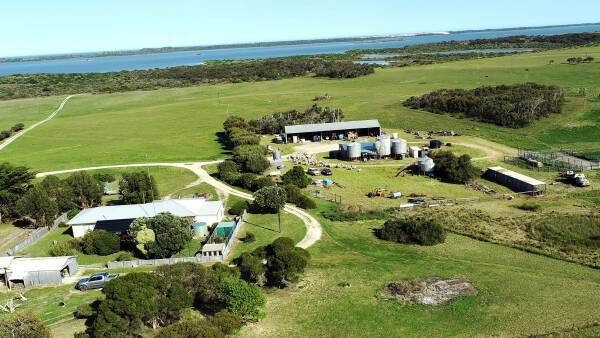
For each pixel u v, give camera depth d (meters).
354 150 115.69
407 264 64.62
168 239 67.56
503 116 139.88
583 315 50.66
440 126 145.00
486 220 79.00
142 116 183.00
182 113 184.50
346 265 64.50
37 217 81.62
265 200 82.88
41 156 130.25
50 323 51.41
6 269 62.06
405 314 52.28
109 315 46.47
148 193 89.44
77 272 65.62
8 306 55.41
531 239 71.81
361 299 55.56
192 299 52.12
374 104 177.25
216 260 66.44
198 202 84.31
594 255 65.88
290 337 48.34
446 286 58.03
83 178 91.19
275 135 147.75
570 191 90.69
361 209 85.19
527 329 48.53
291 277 59.16
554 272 61.16
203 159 122.00
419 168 105.69
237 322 48.09
